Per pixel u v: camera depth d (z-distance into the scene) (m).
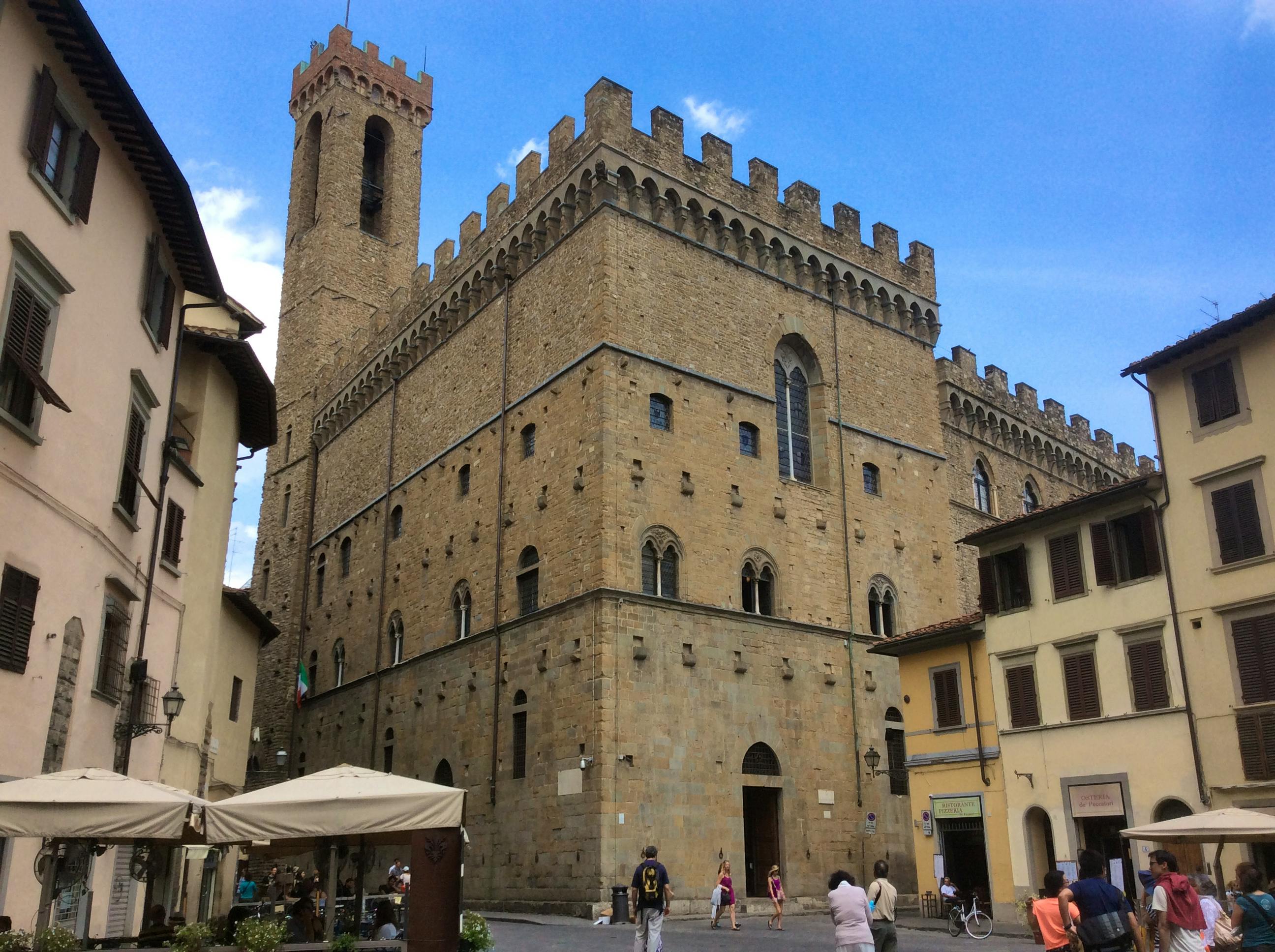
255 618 43.12
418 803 18.73
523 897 41.69
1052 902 17.84
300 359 75.94
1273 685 30.55
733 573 46.06
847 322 55.34
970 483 60.78
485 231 55.38
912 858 47.53
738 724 43.81
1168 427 34.69
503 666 46.41
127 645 26.88
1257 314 32.16
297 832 18.33
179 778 32.22
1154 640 33.75
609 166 47.06
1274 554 31.20
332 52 81.94
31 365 20.95
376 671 56.50
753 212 52.22
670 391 46.50
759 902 41.84
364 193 84.12
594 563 42.47
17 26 20.36
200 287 30.72
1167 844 31.92
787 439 51.56
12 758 20.69
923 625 52.91
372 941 19.64
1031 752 36.53
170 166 25.66
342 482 66.75
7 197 20.12
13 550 20.73
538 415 48.31
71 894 23.64
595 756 39.91
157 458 28.92
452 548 52.66
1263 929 16.23
